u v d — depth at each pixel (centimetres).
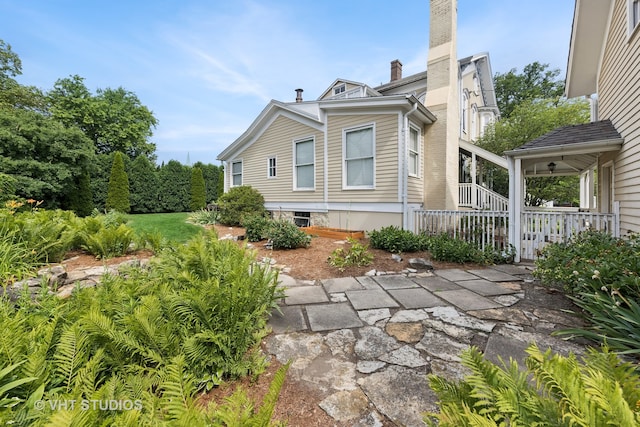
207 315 201
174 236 764
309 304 345
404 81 1238
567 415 87
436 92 859
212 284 216
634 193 468
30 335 170
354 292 388
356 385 195
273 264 521
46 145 965
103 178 1373
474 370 126
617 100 561
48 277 306
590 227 500
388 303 346
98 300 215
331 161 843
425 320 298
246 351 227
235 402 125
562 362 106
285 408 174
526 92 2431
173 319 198
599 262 301
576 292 307
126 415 109
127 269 318
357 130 793
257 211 1006
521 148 573
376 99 724
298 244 628
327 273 479
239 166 1230
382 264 527
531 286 411
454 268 516
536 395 103
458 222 650
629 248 330
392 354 234
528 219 580
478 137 1473
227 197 1028
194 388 178
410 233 636
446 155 834
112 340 172
